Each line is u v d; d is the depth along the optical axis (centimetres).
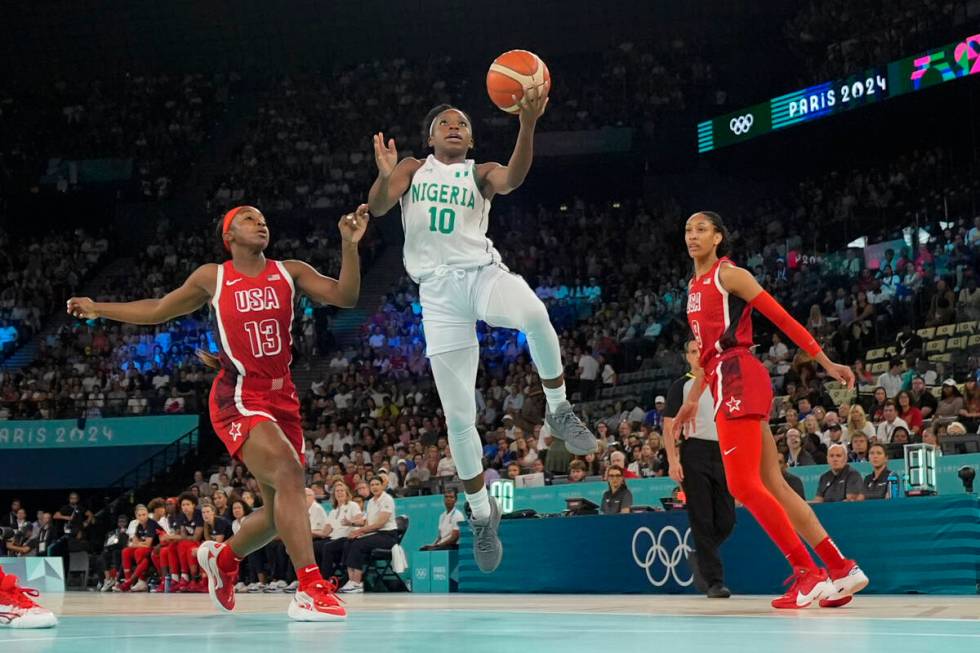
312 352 2358
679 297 2053
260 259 491
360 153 2836
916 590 694
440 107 539
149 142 2942
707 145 2341
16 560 1504
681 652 277
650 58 2728
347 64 3045
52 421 2203
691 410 587
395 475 1470
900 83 1969
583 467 1185
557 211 2752
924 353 1532
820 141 2264
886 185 2227
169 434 2123
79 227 2975
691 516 683
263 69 3083
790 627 381
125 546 1554
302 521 460
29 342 2569
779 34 2652
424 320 532
